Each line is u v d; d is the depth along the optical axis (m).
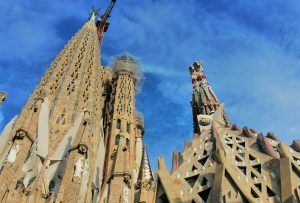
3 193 26.53
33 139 31.72
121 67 66.75
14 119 42.41
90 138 36.88
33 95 45.78
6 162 28.27
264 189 29.56
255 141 38.34
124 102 58.62
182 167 37.41
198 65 80.88
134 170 46.84
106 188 35.66
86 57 57.22
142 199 33.25
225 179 29.34
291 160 30.81
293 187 27.88
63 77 50.03
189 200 31.08
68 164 31.83
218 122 52.69
